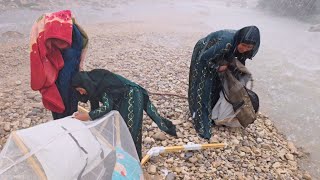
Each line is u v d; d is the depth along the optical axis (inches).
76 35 159.8
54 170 102.4
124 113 150.1
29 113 217.9
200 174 174.1
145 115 218.4
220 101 208.2
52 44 153.8
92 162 110.4
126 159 123.5
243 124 205.0
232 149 198.7
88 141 113.9
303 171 198.5
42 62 152.7
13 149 106.8
